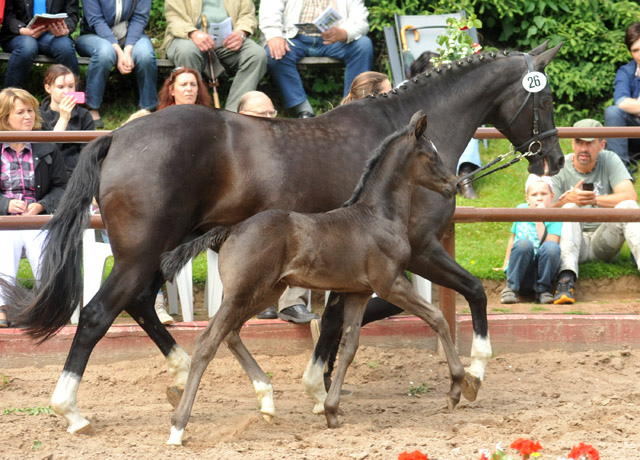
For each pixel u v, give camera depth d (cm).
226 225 710
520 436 660
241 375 891
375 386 867
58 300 679
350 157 734
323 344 754
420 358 937
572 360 931
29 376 866
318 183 715
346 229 666
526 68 802
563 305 1070
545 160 820
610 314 985
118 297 673
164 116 692
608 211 907
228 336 703
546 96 803
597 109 1611
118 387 853
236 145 696
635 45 1345
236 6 1390
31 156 1005
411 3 1573
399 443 636
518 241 1061
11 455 607
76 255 682
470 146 1367
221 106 1501
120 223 672
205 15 1370
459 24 1124
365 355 928
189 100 1023
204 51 1354
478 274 1141
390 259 683
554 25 1600
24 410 741
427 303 704
